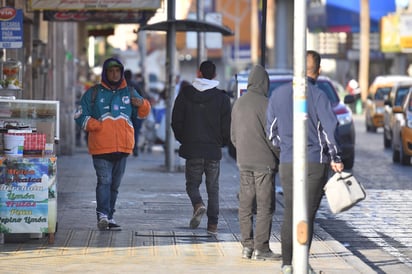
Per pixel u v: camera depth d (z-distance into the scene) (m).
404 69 129.75
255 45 156.50
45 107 21.58
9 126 20.98
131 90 22.73
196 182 22.80
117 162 22.80
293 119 16.00
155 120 52.09
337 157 16.64
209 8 172.25
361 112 113.06
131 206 27.33
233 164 45.25
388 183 36.38
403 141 43.97
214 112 22.58
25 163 20.03
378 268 20.09
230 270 18.09
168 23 38.12
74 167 40.69
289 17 112.44
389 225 26.08
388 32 118.75
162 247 20.50
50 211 20.25
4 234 20.61
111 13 37.44
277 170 19.31
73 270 17.81
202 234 22.39
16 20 27.98
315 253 20.42
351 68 135.75
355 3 127.94
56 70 47.81
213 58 178.50
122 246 20.52
